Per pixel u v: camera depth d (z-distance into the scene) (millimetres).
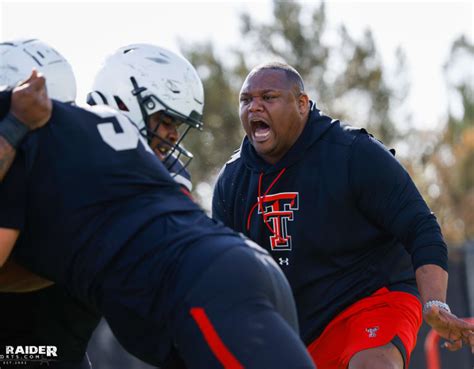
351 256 14102
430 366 25938
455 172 67562
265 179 14406
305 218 14062
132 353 9961
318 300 14164
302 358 9148
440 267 13141
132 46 11453
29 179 9453
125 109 11172
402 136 67375
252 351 8992
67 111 9758
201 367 9102
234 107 65562
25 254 9727
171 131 11453
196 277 9172
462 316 29297
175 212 9664
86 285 9617
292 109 14125
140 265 9383
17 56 10602
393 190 13695
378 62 66562
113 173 9578
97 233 9461
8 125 9320
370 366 13312
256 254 9609
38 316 10844
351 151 13930
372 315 13883
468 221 66562
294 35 66062
